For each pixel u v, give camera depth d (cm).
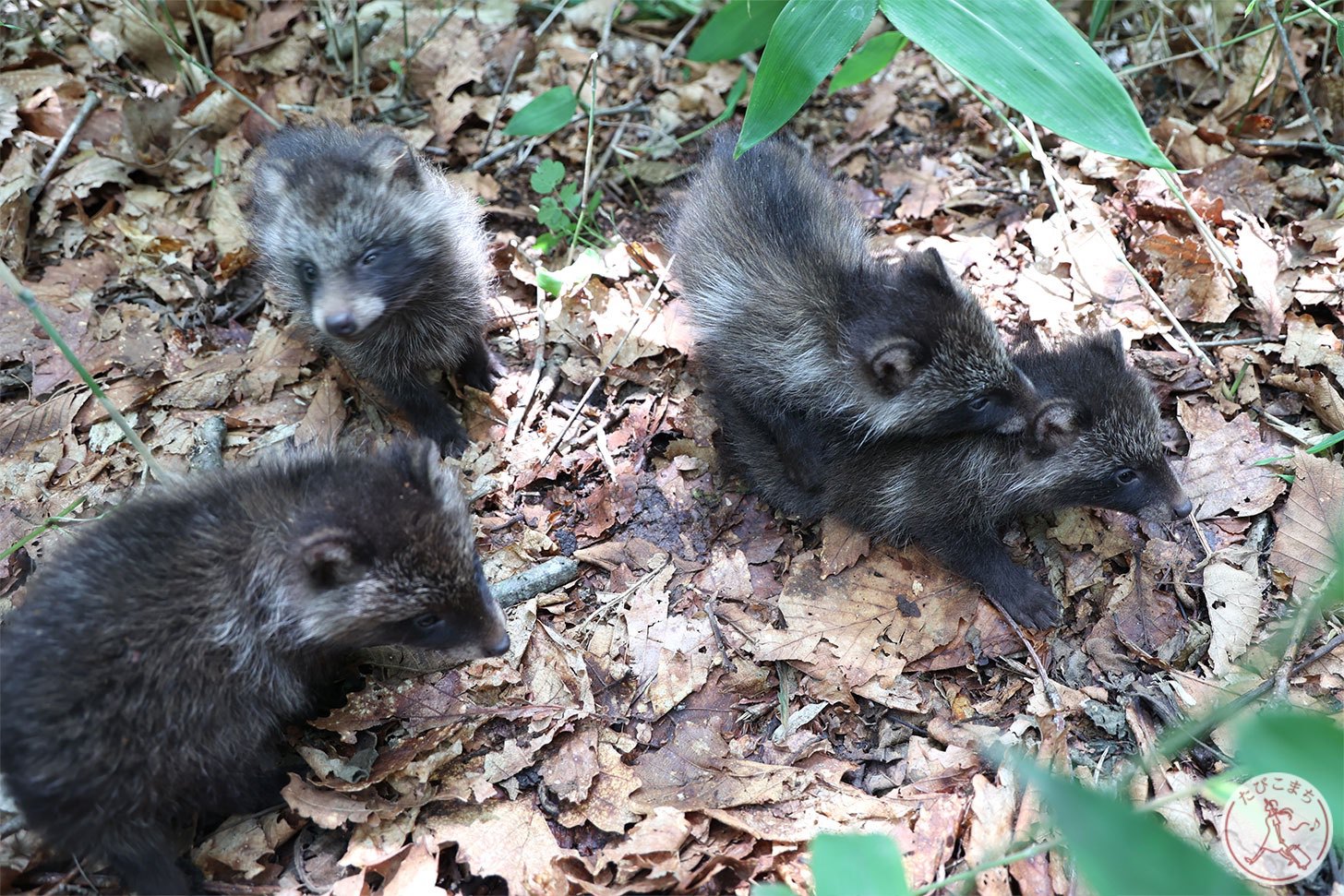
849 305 70
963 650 67
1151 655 65
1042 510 71
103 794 54
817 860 45
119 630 54
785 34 66
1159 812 58
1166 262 80
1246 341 76
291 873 58
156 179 86
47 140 85
